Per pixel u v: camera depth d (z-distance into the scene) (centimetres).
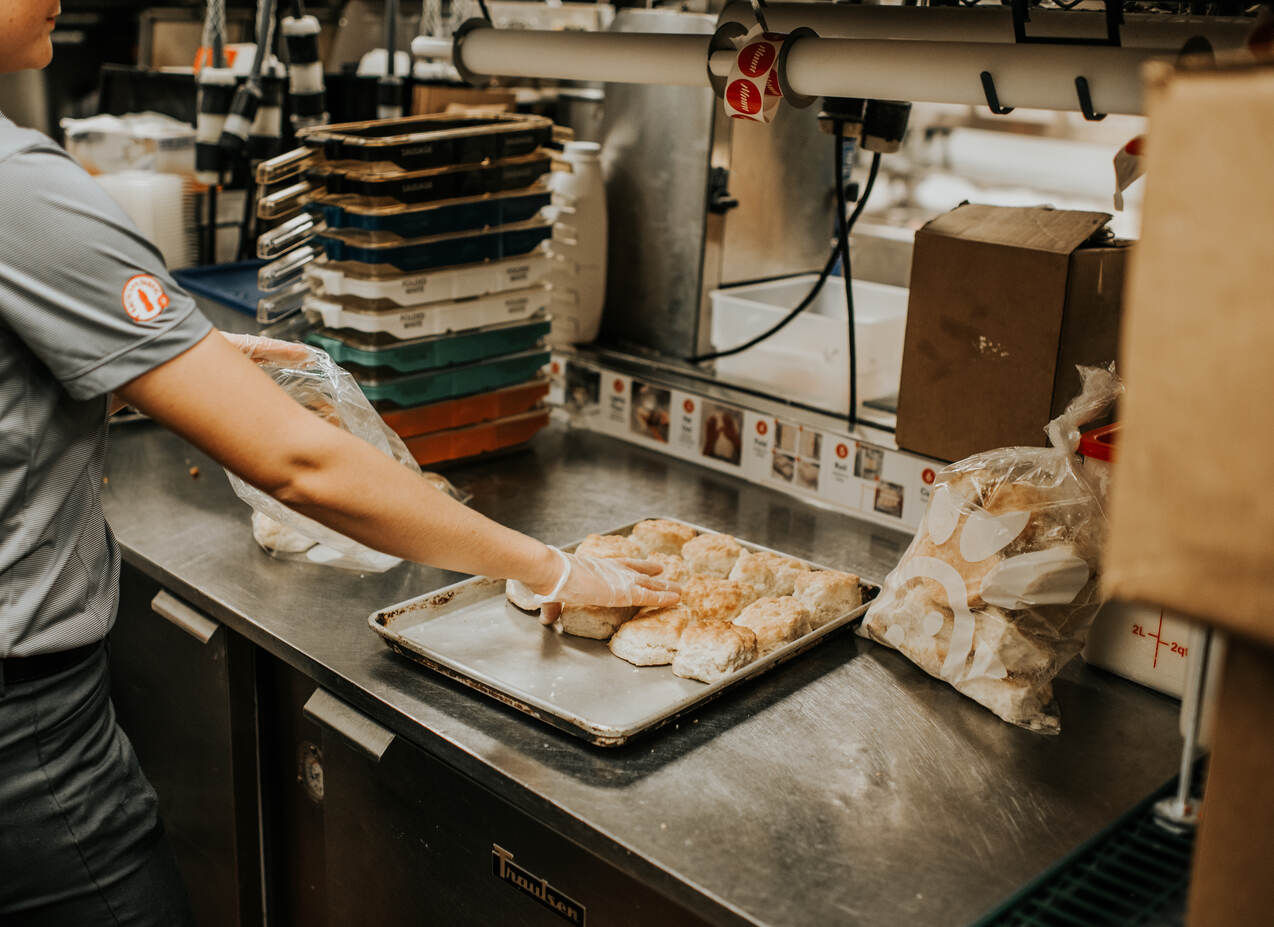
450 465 207
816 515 189
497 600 157
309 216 191
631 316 233
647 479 205
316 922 177
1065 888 105
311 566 168
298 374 156
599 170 222
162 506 188
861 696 137
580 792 117
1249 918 70
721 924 102
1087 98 117
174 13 303
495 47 172
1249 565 52
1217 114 50
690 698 128
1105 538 131
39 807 119
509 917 132
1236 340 51
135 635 185
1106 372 138
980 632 133
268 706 170
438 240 187
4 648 112
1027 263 153
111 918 128
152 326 104
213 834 179
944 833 112
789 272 233
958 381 166
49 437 111
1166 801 117
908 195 243
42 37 110
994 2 172
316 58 242
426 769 137
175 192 253
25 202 100
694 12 211
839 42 135
